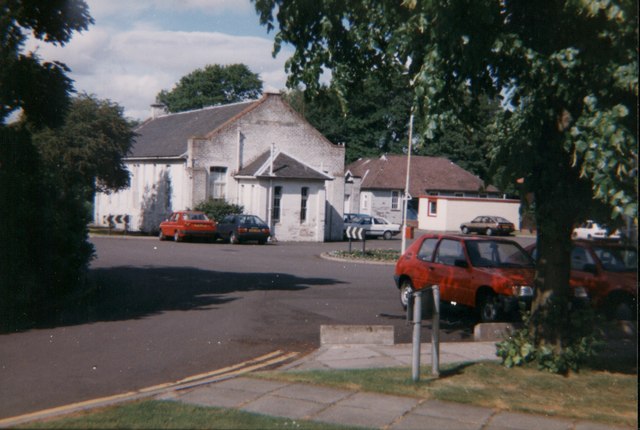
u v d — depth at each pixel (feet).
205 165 142.92
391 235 161.68
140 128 191.62
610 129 25.88
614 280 45.06
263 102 148.05
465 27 29.27
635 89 26.03
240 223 128.57
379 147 253.03
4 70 46.78
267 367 32.32
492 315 44.16
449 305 54.54
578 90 29.35
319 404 25.35
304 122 152.05
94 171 128.98
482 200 207.21
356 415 24.12
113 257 93.97
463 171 230.89
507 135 32.45
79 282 56.65
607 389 28.71
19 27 47.73
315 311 50.47
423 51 32.53
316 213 143.74
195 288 62.64
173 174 150.82
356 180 209.67
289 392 26.91
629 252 46.01
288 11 37.73
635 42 26.43
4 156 46.39
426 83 29.78
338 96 38.14
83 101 129.39
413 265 51.67
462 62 30.14
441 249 50.19
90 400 25.98
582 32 29.17
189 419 22.85
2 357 33.17
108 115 130.93
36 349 35.09
